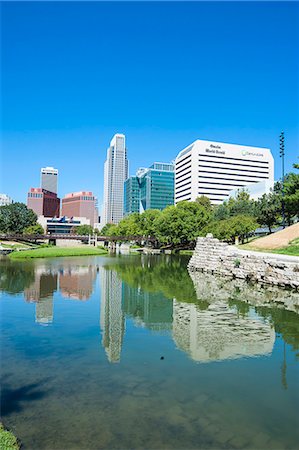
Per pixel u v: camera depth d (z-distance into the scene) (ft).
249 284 118.21
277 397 38.04
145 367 46.29
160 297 98.17
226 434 30.68
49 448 28.12
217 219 341.62
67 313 78.13
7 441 28.17
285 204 210.18
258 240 180.24
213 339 59.21
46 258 243.19
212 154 648.38
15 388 39.29
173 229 320.70
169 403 36.19
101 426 31.53
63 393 38.11
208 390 39.50
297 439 30.17
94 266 192.65
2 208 479.00
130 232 462.60
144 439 29.60
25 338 58.95
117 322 70.23
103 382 41.16
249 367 46.73
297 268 98.89
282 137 205.36
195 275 150.51
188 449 28.37
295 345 56.08
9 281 126.72
